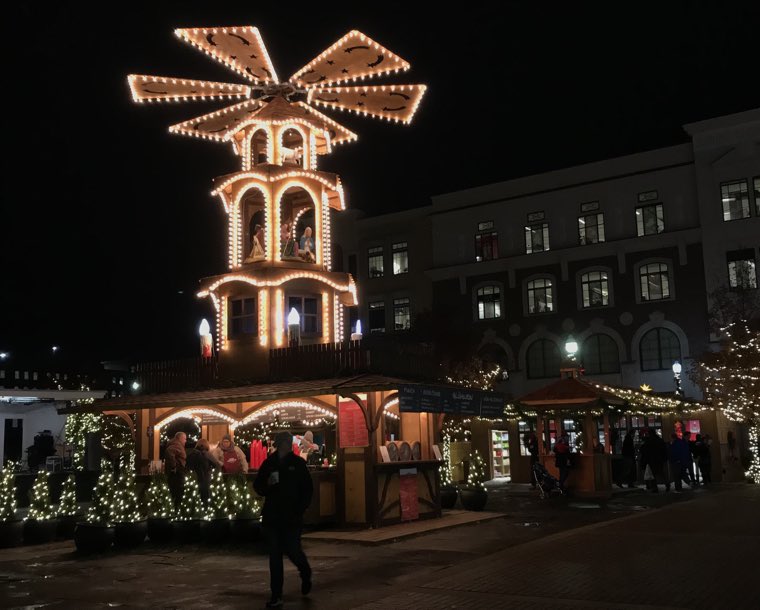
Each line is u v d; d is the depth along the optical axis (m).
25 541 14.97
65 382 32.34
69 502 15.96
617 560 11.05
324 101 21.77
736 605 8.20
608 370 41.31
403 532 14.77
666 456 25.67
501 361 44.16
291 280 19.97
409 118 21.41
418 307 47.16
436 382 18.92
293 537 9.32
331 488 15.91
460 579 9.94
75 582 10.86
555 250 42.94
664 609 8.07
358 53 20.27
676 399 29.92
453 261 46.16
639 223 41.34
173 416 18.62
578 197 43.06
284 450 9.46
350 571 11.28
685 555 11.34
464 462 26.25
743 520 15.57
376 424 15.62
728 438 33.44
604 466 24.23
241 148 22.19
